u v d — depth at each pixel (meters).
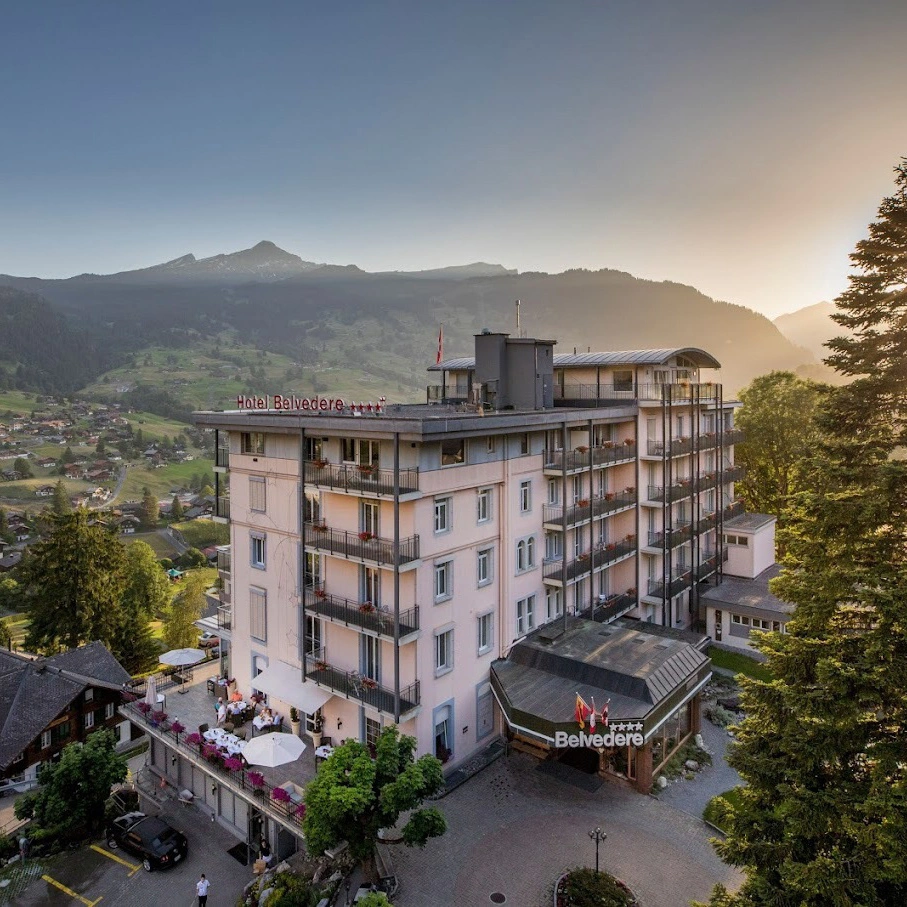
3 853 30.84
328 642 32.16
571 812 28.09
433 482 29.27
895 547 19.00
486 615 33.12
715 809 21.47
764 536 52.59
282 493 33.19
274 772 29.72
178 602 64.19
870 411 20.72
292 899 23.77
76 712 43.97
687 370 50.19
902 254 19.95
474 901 23.42
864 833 16.22
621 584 43.94
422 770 23.61
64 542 55.12
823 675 17.56
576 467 37.19
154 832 29.61
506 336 40.22
